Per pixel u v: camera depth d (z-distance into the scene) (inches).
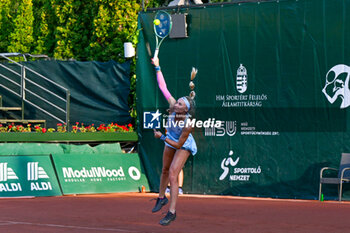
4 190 1070.4
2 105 1344.7
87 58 1502.2
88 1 1526.8
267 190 1143.0
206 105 1197.1
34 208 909.2
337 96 1097.4
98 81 1328.7
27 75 1346.0
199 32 1206.3
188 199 1088.8
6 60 1635.1
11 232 666.2
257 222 761.6
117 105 1321.4
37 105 1333.7
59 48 1544.0
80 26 1531.7
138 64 1266.0
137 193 1214.3
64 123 1273.4
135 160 1253.1
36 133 1163.9
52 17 1679.4
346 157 1075.9
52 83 1331.2
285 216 825.5
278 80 1140.5
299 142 1123.3
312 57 1115.9
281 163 1135.0
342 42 1095.6
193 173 1202.0
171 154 721.0
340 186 1052.5
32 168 1109.1
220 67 1186.0
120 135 1259.2
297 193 1119.0
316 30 1113.4
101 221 764.6
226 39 1183.6
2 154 1101.1
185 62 1214.9
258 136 1154.0
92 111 1327.5
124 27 1449.3
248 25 1166.3
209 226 724.0
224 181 1179.9
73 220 772.6
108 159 1215.6
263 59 1152.2
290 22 1133.1
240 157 1167.6
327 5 1106.1
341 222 763.4
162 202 740.0
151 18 1252.5
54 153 1164.5
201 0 1448.1
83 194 1157.1
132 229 695.7
